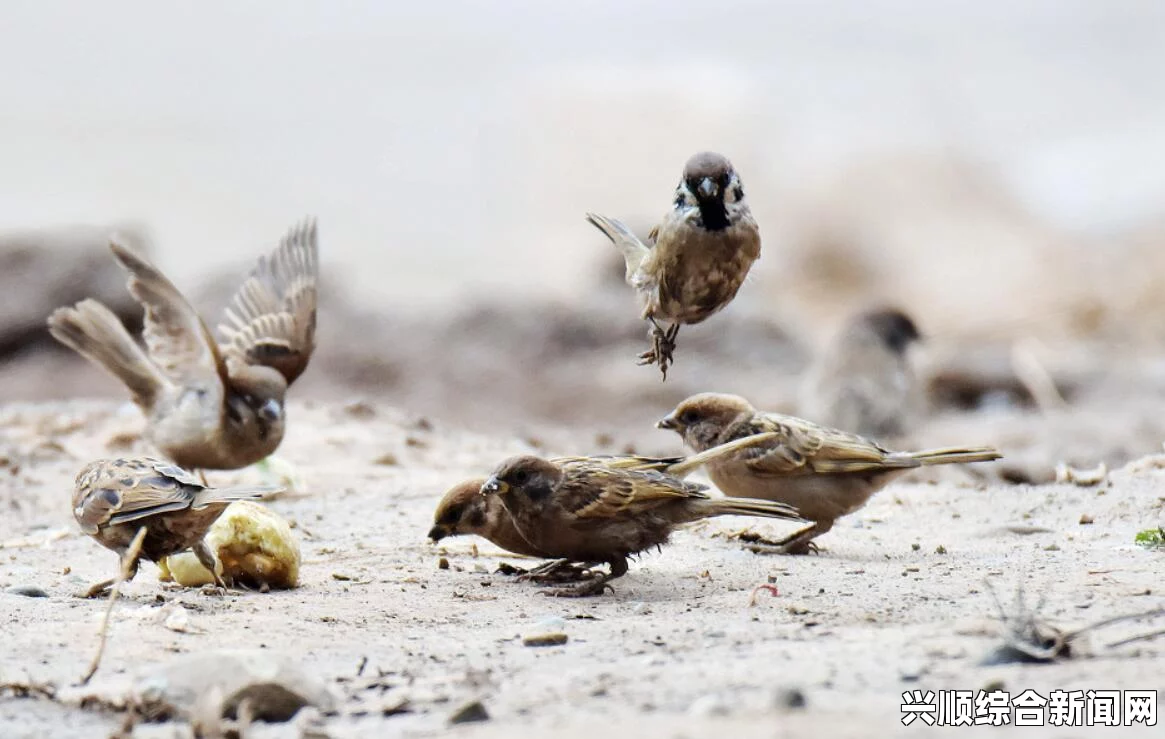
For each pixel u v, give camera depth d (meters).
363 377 24.50
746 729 5.29
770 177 34.91
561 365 24.78
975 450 9.71
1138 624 6.82
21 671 6.57
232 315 13.07
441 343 25.41
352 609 7.92
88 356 11.99
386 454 13.88
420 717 5.87
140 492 8.12
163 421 11.84
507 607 7.96
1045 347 25.91
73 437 14.70
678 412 10.06
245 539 8.44
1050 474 12.68
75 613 7.75
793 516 8.38
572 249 35.84
